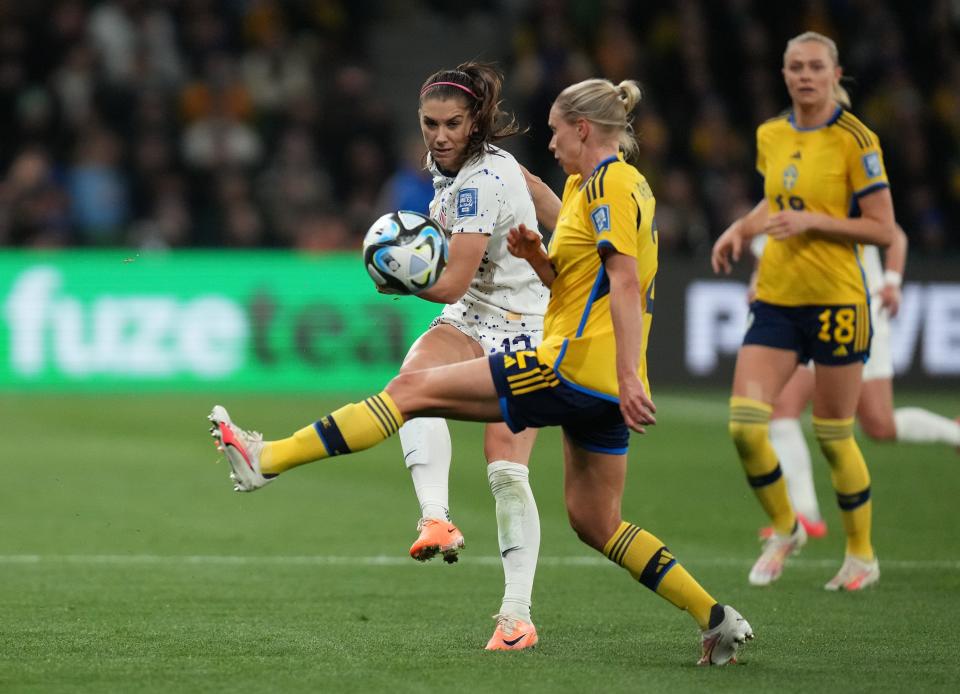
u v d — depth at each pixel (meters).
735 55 69.00
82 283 52.88
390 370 54.78
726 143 66.06
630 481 35.28
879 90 67.94
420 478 19.23
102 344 53.00
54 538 27.17
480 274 19.30
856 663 17.27
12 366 52.44
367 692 15.31
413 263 17.08
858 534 23.19
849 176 23.27
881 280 28.25
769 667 16.98
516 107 69.00
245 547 26.52
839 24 70.56
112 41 62.34
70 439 41.59
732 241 25.14
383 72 74.44
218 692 15.27
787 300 23.48
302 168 61.44
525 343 19.31
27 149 60.59
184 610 20.52
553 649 18.03
